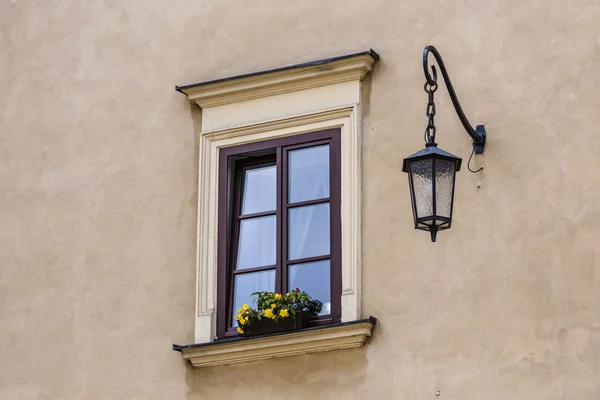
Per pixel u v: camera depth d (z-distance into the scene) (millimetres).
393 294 14234
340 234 14688
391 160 14656
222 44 15914
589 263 13531
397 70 14883
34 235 16250
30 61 16938
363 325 14086
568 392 13305
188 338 15148
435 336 13938
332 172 14906
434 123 14547
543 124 14078
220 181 15508
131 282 15594
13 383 15828
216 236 15344
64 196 16250
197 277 15227
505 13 14547
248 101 15523
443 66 13852
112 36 16562
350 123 14914
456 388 13711
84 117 16438
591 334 13352
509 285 13781
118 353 15422
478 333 13773
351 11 15305
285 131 15242
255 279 15164
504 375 13562
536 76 14234
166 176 15805
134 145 16078
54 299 15922
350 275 14438
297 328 14453
